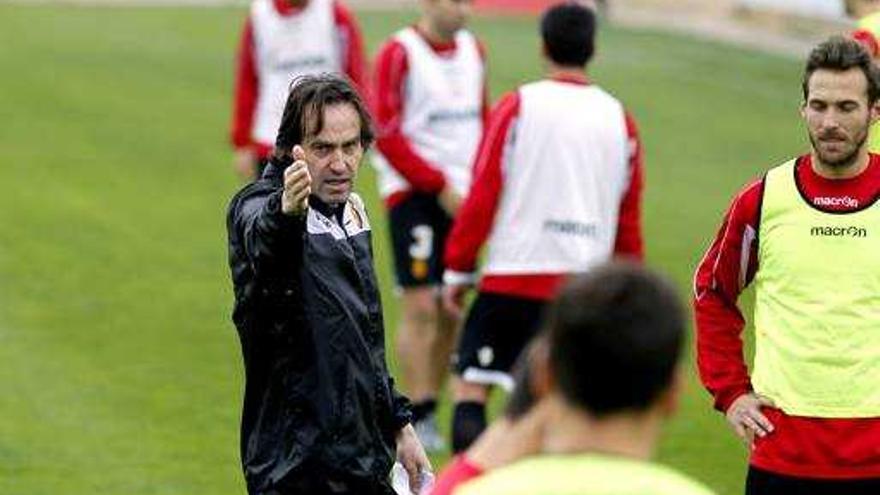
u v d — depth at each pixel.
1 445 33.47
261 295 19.47
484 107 36.41
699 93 77.06
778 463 21.83
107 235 51.16
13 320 42.31
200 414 35.97
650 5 100.75
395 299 45.06
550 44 29.98
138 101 71.56
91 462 32.75
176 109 70.38
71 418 35.38
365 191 57.53
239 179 59.06
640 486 10.88
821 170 21.58
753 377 22.25
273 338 19.86
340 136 20.02
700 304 22.45
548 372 11.26
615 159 30.03
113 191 56.78
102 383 37.75
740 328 22.53
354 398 20.03
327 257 20.02
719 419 36.19
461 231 30.16
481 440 11.99
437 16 35.53
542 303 30.05
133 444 33.91
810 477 21.70
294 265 19.12
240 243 19.67
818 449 21.64
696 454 34.00
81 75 76.50
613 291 11.12
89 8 96.44
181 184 58.06
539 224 29.94
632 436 11.14
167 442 34.16
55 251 49.16
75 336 41.22
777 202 21.77
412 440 20.84
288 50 41.16
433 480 20.78
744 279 22.34
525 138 29.78
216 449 33.88
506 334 30.39
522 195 29.91
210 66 80.12
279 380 20.05
